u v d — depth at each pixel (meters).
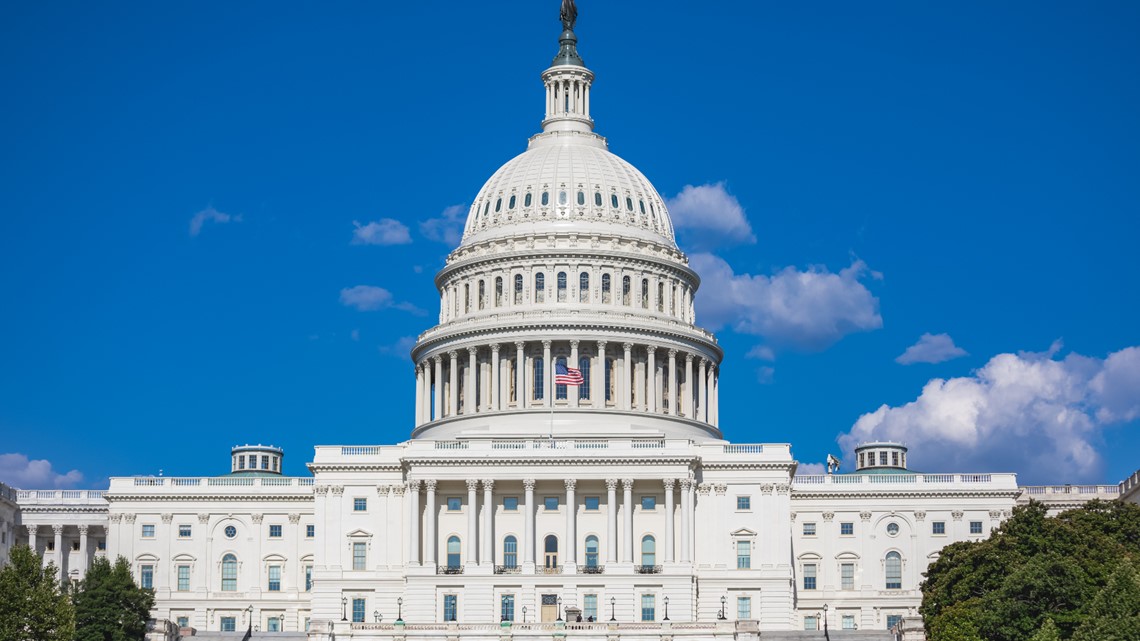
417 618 198.50
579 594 198.38
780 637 180.00
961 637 161.62
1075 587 162.88
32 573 163.62
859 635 179.50
